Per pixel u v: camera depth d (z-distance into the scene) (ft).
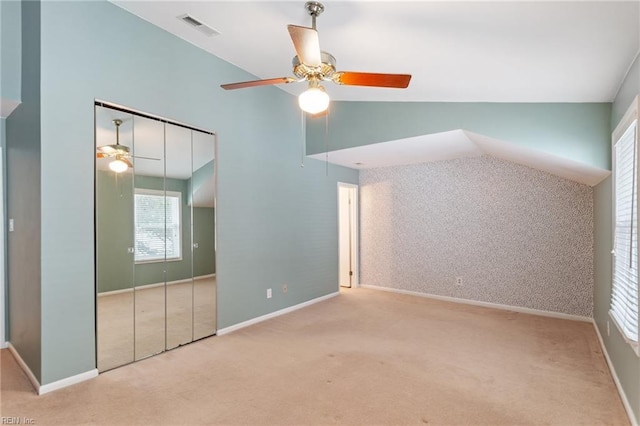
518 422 7.28
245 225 13.70
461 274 17.63
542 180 15.47
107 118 9.68
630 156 8.15
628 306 7.79
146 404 7.96
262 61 12.61
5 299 11.29
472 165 17.35
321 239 17.92
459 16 6.96
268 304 14.67
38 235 8.50
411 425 7.16
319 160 17.87
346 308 16.34
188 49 11.62
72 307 8.95
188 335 11.74
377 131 14.62
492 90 11.00
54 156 8.63
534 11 6.31
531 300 15.69
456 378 9.22
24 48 9.21
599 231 12.16
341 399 8.16
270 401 8.07
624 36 6.76
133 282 10.29
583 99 10.51
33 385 8.76
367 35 8.57
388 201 20.15
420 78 10.80
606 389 8.65
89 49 9.25
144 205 10.58
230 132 13.09
